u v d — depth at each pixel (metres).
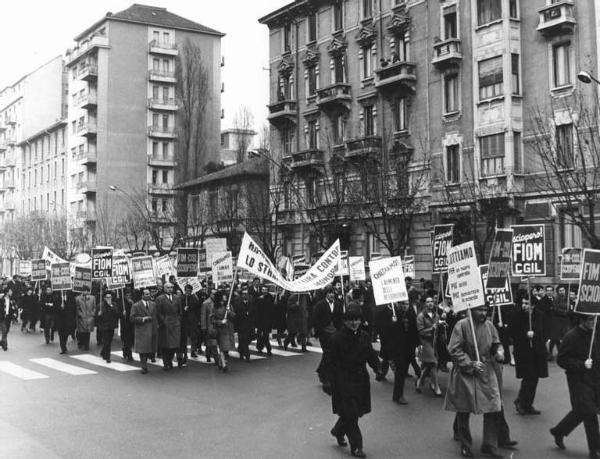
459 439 9.52
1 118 106.50
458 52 34.22
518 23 31.86
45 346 22.55
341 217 38.09
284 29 48.88
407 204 33.47
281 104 47.62
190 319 19.72
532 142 30.81
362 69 41.62
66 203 80.94
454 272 9.38
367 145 38.62
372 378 15.52
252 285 22.88
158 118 75.31
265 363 18.22
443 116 35.34
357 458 8.73
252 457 8.80
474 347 8.85
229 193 48.94
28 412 11.70
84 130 72.38
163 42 75.12
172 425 10.68
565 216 29.03
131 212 68.25
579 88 28.94
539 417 11.08
